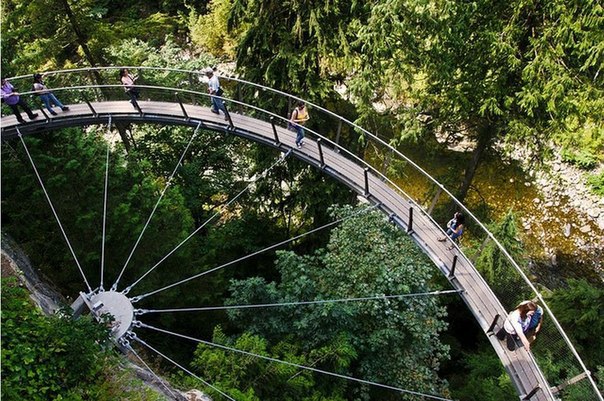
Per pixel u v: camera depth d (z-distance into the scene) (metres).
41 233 13.16
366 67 13.67
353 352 11.07
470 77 14.46
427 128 16.27
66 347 7.21
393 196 12.09
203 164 19.25
